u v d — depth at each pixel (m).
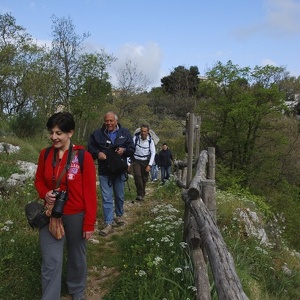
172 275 3.77
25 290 3.68
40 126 17.33
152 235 4.95
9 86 25.34
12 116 18.22
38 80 23.14
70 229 3.38
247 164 23.97
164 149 14.35
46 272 3.18
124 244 5.04
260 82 23.77
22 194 6.74
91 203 3.34
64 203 3.22
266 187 23.58
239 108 21.83
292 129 25.39
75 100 30.47
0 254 4.11
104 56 31.27
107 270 4.37
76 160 3.31
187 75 49.75
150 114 41.69
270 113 22.95
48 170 3.30
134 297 3.47
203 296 3.25
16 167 8.84
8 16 23.98
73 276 3.55
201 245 3.92
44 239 3.24
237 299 2.28
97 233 5.70
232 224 6.84
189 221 4.11
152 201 8.50
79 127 31.36
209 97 25.03
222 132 23.80
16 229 5.07
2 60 23.61
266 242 7.66
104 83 31.98
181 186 6.27
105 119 5.64
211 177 6.11
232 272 2.54
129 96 38.53
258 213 9.35
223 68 23.58
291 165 25.22
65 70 27.36
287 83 46.69
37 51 24.34
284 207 19.56
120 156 5.65
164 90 54.75
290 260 7.45
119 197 6.07
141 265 4.04
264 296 4.87
